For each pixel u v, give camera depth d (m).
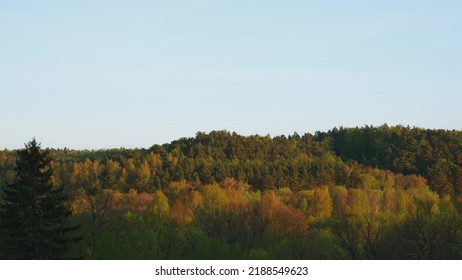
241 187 184.25
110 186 185.62
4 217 53.25
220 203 102.50
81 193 108.62
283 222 97.50
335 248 72.44
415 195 151.12
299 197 147.38
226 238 81.56
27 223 52.88
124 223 79.50
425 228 65.75
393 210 125.12
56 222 54.97
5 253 53.97
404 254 67.88
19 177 55.00
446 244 65.38
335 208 138.88
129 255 69.44
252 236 84.12
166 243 75.44
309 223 105.25
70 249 60.41
